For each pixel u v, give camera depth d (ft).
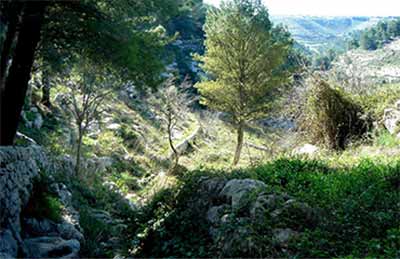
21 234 24.84
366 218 20.86
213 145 103.86
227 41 86.07
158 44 34.27
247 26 85.35
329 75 54.70
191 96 126.52
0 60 29.22
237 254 19.58
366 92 53.47
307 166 32.94
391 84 55.72
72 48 33.91
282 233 20.02
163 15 33.27
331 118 50.39
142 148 84.12
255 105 86.28
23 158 29.45
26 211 27.35
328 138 50.21
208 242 22.81
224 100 87.35
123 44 30.60
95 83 59.82
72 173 54.03
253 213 22.04
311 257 18.10
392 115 46.32
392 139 42.50
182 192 29.27
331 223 20.58
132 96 106.32
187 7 37.99
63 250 24.58
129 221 31.19
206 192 27.45
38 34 30.89
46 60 36.35
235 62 86.12
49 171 42.11
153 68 32.35
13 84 30.99
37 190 30.78
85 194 47.42
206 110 125.70
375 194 24.16
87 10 30.83
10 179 24.71
